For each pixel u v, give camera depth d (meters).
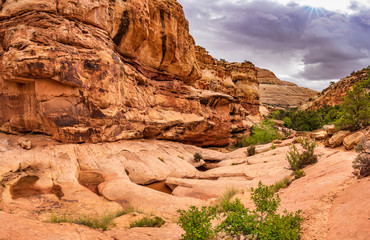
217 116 37.91
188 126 31.06
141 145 21.95
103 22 21.22
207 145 36.78
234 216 4.64
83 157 16.52
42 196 10.80
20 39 16.59
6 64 16.31
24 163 13.64
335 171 8.49
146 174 17.34
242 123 48.78
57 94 17.30
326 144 16.56
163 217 9.19
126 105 23.12
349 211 4.42
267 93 197.62
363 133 12.82
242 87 68.25
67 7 18.56
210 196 13.30
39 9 17.56
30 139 16.83
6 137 16.83
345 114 15.52
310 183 8.23
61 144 17.06
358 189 5.32
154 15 28.06
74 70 17.36
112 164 16.52
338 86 95.12
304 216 5.13
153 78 31.11
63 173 13.71
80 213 9.42
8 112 17.73
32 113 17.58
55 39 17.33
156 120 26.78
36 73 16.12
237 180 16.28
